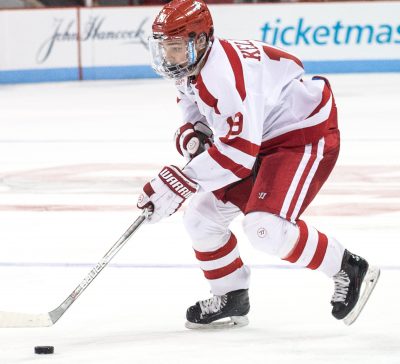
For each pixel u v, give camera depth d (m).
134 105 32.28
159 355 9.08
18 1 44.09
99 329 10.21
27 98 34.84
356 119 27.92
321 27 38.84
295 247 9.33
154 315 10.81
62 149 24.02
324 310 10.89
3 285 12.27
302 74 9.77
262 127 9.20
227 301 10.15
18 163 22.14
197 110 10.27
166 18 8.98
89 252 14.10
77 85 38.28
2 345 9.55
